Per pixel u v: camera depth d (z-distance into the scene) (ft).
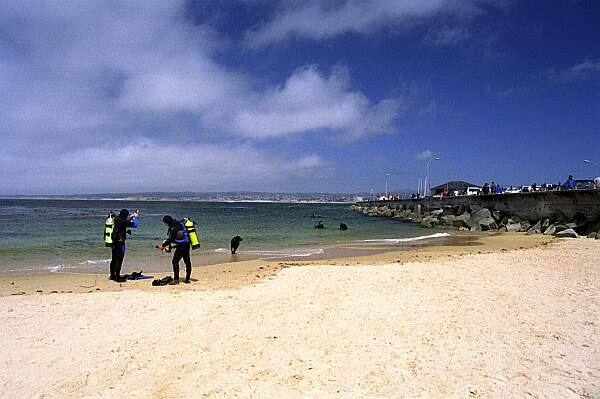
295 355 21.72
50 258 60.90
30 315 28.14
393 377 19.30
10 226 116.88
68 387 18.39
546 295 33.83
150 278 44.52
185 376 19.40
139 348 22.61
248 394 17.78
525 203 120.78
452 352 22.11
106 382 18.83
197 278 44.04
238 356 21.59
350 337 24.25
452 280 40.06
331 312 29.12
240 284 39.06
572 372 19.84
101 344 23.11
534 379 19.13
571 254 59.82
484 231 122.11
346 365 20.54
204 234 106.42
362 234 111.96
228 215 220.43
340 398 17.47
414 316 28.12
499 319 27.50
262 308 30.19
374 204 310.24
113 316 28.12
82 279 43.98
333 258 63.41
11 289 38.09
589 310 29.53
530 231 108.47
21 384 18.62
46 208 275.59
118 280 42.75
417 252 70.08
